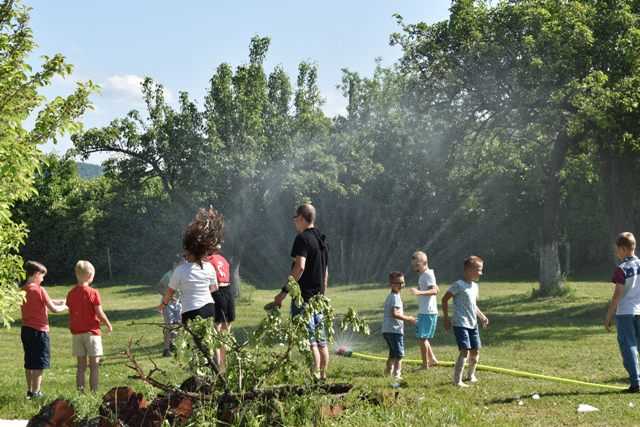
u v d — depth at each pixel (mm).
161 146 28516
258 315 23016
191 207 28953
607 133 22109
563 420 7582
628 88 20812
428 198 37156
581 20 21844
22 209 40531
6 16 11352
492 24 23031
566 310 21828
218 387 6562
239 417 6133
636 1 22547
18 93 11102
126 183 29297
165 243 39719
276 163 28984
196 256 9000
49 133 11445
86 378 11398
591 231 37281
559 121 23141
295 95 30781
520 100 22547
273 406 6348
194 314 8961
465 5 23344
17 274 10789
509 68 22672
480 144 26641
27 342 9375
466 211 37094
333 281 38344
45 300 9523
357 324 6902
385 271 38625
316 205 38625
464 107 24219
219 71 29047
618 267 9336
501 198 36969
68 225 40281
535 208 37250
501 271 39000
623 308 9258
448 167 26422
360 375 10547
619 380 10195
